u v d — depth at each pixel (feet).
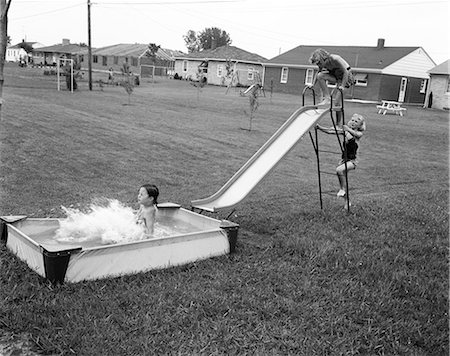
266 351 11.73
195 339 11.93
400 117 88.58
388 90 126.21
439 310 14.56
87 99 78.23
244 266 16.70
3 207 21.15
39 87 96.17
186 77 191.93
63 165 30.58
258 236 20.53
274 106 91.25
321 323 13.17
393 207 26.73
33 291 13.29
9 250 16.21
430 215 25.35
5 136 38.09
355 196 29.55
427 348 12.81
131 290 13.93
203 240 16.85
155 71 209.56
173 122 57.31
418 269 17.72
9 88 88.22
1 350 10.89
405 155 48.70
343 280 16.10
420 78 132.57
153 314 12.78
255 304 13.80
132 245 15.01
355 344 12.47
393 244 20.26
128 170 30.99
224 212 23.34
